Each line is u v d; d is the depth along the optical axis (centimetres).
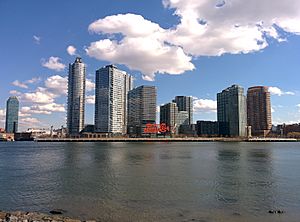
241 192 4747
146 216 3456
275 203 4038
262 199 4262
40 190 5000
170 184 5484
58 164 9619
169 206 3884
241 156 13312
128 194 4609
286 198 4331
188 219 3341
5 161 11012
